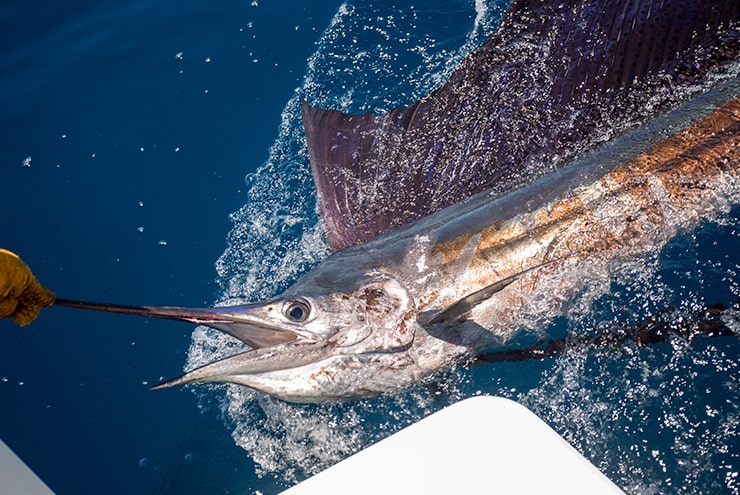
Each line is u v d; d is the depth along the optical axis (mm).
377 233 2562
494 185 2547
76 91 2996
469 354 2418
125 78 3002
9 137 2920
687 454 2283
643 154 2479
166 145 2883
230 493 2412
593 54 2658
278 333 2393
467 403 1990
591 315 2422
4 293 2057
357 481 1958
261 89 2949
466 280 2412
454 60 2920
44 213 2811
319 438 2436
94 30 3105
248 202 2777
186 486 2436
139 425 2525
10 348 2650
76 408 2561
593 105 2611
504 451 1951
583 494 1916
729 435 2287
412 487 1945
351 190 2629
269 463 2432
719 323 2379
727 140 2482
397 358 2395
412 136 2664
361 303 2395
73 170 2865
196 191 2809
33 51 3084
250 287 2650
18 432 2539
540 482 1929
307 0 3104
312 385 2367
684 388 2342
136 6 3154
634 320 2406
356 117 2717
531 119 2617
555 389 2389
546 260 2420
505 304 2414
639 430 2322
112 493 2455
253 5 3117
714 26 2641
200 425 2504
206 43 3043
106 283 2699
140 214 2789
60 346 2645
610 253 2434
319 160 2676
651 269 2432
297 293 2395
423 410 2424
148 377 2584
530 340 2424
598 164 2480
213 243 2734
